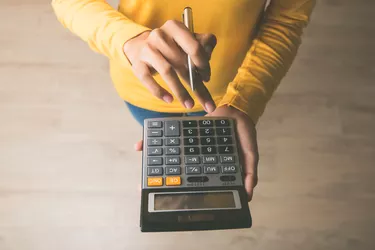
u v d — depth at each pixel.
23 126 1.17
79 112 1.19
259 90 0.54
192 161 0.50
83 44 1.28
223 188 0.48
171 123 0.52
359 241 1.10
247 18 0.56
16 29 1.29
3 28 1.28
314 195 1.14
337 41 1.33
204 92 0.43
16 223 1.06
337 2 1.38
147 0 0.54
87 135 1.17
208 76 0.41
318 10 1.37
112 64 0.70
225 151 0.50
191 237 1.07
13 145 1.14
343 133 1.21
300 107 1.23
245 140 0.52
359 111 1.24
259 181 1.14
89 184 1.11
